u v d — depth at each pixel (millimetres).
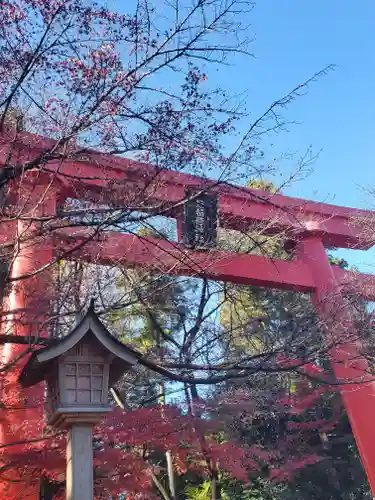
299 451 11203
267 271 9430
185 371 7027
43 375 4246
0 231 5246
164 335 7898
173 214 5211
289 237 9633
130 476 5684
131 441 5848
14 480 4957
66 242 5535
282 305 10977
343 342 7023
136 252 6520
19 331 5582
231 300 7965
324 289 9477
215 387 7617
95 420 3799
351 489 14156
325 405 14336
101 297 5746
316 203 10750
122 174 5234
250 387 8297
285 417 12250
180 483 12734
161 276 6457
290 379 11414
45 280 5453
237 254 7738
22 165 4359
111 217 4500
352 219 10867
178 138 4387
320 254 10117
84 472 3592
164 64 4180
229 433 8133
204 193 4941
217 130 4402
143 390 8695
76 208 4953
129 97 4188
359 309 8188
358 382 6922
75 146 4434
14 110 4469
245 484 11594
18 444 4746
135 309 7902
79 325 4031
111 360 4109
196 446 6926
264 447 10195
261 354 6078
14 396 5246
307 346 6891
